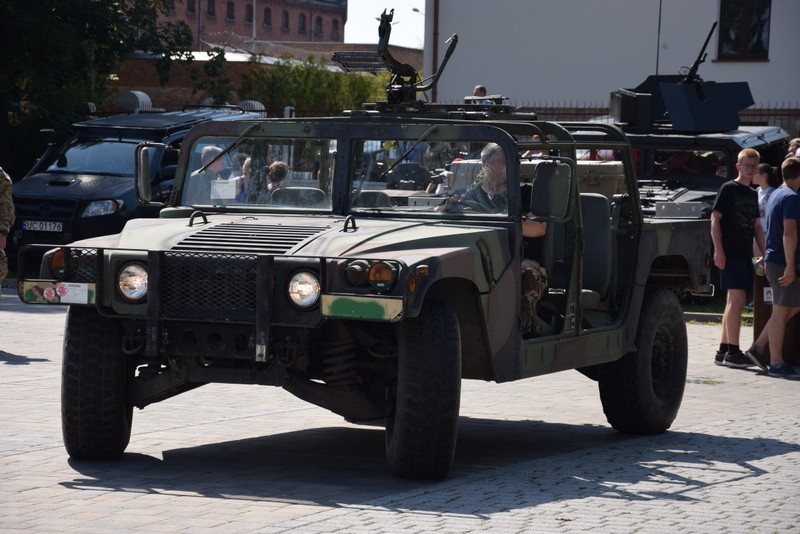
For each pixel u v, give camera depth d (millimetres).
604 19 49500
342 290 11398
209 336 11828
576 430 15930
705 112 30953
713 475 12922
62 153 34312
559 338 13859
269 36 149000
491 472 12711
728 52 47812
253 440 14445
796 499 11820
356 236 12133
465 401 17969
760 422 16500
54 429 14492
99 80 48031
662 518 10812
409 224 12898
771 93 47188
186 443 14109
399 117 13617
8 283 32688
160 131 34344
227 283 11695
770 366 21250
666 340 16062
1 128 41156
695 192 29578
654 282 16328
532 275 13523
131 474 12250
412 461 11883
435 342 11688
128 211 32406
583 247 14492
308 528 10039
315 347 12391
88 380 12367
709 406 17859
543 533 10086
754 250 21953
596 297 15023
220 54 50219
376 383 12648
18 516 10438
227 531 9945
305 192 13742
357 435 15000
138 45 47156
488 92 51219
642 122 31312
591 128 15703
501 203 13133
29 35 38875
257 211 13883
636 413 15461
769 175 23109
